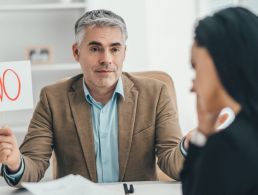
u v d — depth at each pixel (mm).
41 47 2719
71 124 1343
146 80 1435
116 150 1339
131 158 1336
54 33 2838
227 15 670
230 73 645
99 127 1351
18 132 2576
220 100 680
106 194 961
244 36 643
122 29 1291
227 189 604
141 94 1390
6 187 1177
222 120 752
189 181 723
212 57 653
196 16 3023
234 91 650
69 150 1343
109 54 1277
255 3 2967
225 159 611
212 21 674
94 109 1363
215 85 667
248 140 621
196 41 684
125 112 1356
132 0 2873
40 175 1271
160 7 2982
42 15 2814
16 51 2812
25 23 2805
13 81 1174
